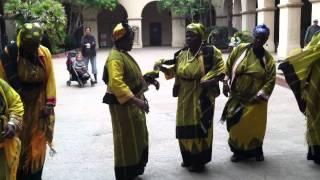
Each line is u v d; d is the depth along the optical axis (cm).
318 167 568
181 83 549
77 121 887
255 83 566
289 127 786
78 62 1415
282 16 1947
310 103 552
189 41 537
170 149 665
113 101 495
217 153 637
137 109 502
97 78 1638
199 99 538
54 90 457
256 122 575
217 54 537
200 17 3341
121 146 502
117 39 489
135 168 511
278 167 571
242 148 586
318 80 543
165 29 4297
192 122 542
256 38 561
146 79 547
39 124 452
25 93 441
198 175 548
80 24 3528
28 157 446
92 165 600
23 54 435
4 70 434
